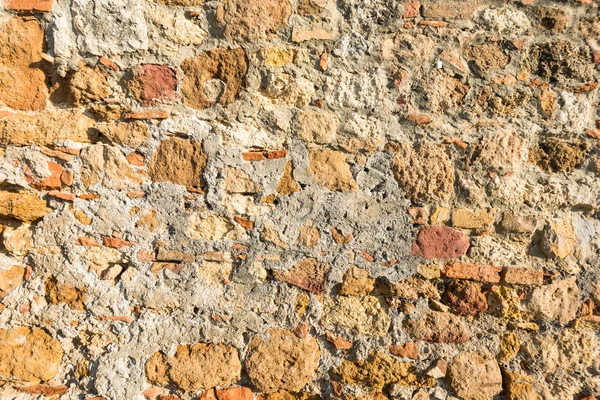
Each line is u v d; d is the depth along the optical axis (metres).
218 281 1.41
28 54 1.35
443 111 1.45
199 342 1.40
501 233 1.46
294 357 1.41
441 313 1.44
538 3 1.45
